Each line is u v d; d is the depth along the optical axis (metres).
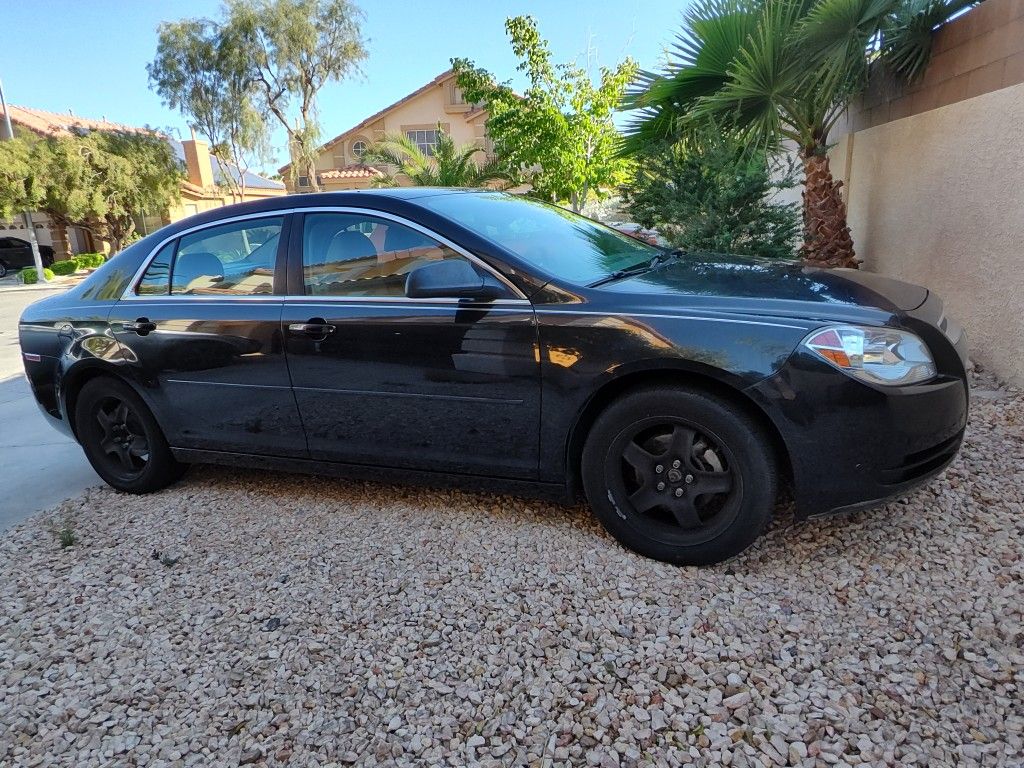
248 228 3.50
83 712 2.23
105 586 2.99
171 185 29.50
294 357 3.27
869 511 3.01
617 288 2.82
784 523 2.99
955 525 2.85
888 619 2.34
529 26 13.06
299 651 2.44
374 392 3.14
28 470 4.70
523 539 3.05
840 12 5.02
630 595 2.58
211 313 3.49
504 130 13.70
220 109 31.72
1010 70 4.37
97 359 3.80
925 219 5.47
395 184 18.39
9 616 2.82
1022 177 4.27
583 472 2.86
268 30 30.69
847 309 2.54
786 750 1.86
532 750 1.94
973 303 4.84
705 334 2.52
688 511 2.69
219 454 3.71
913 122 5.64
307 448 3.42
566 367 2.72
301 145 32.47
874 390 2.38
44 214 29.59
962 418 2.63
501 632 2.44
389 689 2.22
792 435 2.44
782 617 2.39
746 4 5.71
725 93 5.58
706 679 2.13
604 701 2.08
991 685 2.02
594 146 13.77
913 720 1.92
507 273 2.86
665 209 7.18
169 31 30.72
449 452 3.08
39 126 28.59
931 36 5.30
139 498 3.96
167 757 2.02
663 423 2.66
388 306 3.07
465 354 2.90
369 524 3.34
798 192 9.15
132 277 3.83
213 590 2.88
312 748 2.01
